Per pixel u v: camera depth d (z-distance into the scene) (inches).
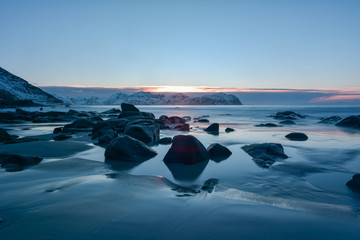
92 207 153.4
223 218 143.9
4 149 372.2
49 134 614.9
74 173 257.9
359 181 226.4
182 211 153.6
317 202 187.2
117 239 115.3
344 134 662.5
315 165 311.1
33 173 252.7
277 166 304.3
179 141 343.0
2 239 112.8
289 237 122.7
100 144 453.7
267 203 175.5
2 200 166.2
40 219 134.5
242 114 2033.7
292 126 924.6
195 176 261.9
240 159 345.7
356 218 149.9
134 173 271.9
